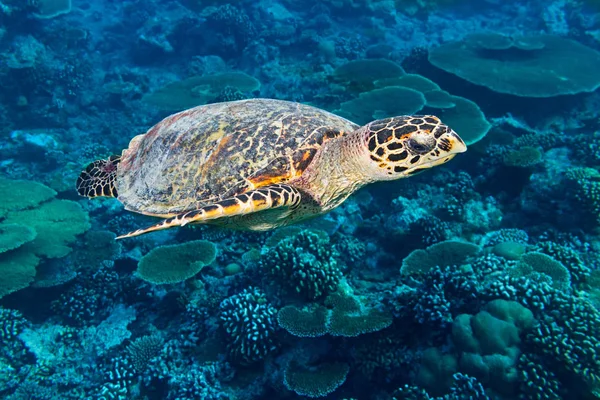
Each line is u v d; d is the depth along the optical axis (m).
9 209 2.29
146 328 1.96
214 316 1.87
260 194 0.96
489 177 2.32
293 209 1.09
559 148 2.35
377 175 1.09
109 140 3.79
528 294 1.37
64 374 1.85
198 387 1.63
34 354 1.91
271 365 1.65
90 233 2.39
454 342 1.37
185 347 1.81
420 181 2.41
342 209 2.32
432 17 6.02
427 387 1.38
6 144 3.39
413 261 1.78
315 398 1.56
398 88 2.60
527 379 1.23
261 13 5.44
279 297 1.75
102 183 1.37
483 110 2.99
